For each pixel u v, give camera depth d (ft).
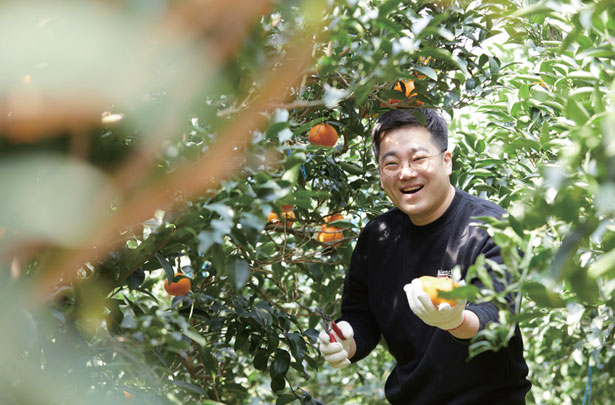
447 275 5.60
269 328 5.67
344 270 8.23
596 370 8.52
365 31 3.75
